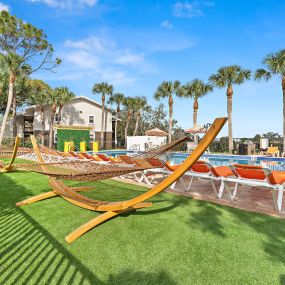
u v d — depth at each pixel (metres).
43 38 20.78
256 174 4.45
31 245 3.12
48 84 27.95
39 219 4.00
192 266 2.61
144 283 2.34
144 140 23.56
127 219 3.95
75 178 4.11
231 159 14.50
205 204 4.71
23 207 4.64
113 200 4.92
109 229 3.57
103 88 28.28
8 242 3.21
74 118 27.95
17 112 28.64
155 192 3.53
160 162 5.34
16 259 2.79
